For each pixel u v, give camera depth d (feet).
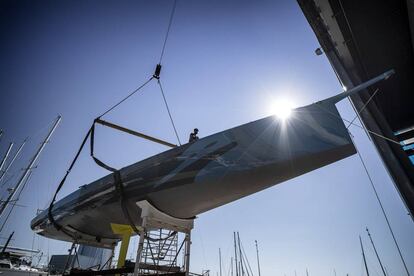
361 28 25.44
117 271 30.45
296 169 25.99
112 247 49.88
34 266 72.18
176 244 37.14
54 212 46.03
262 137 26.43
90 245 47.39
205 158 28.66
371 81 23.02
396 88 29.37
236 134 27.96
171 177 29.84
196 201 30.91
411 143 28.55
